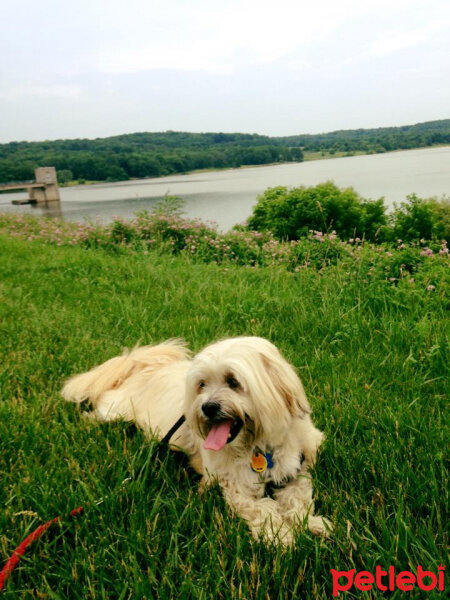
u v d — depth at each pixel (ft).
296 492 2.46
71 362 4.18
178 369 3.39
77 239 11.10
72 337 4.68
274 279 6.37
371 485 2.42
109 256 9.07
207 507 2.35
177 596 1.89
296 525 2.21
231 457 2.50
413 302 4.71
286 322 4.70
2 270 8.09
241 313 4.97
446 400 3.11
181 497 2.43
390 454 2.58
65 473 2.61
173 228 10.52
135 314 5.23
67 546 2.15
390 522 2.16
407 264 5.78
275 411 2.34
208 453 2.53
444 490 2.28
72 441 2.98
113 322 5.17
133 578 1.94
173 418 2.98
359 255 6.09
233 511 2.34
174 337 4.58
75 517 2.30
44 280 7.29
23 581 2.05
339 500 2.28
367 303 4.85
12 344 4.60
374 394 3.18
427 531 2.00
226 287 6.14
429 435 2.67
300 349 4.08
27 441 2.96
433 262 5.66
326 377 3.49
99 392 3.57
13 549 2.18
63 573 2.02
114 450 2.80
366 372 3.55
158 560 2.05
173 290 6.13
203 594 1.86
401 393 3.23
